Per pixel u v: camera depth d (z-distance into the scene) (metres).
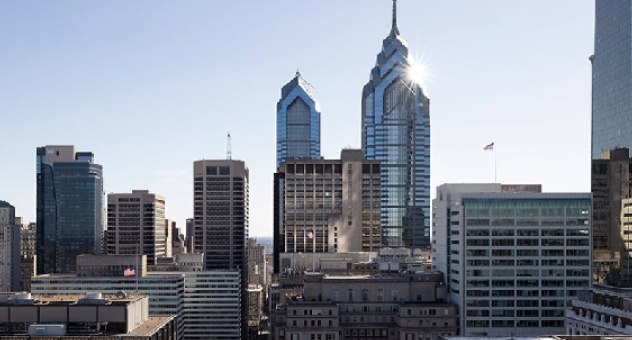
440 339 141.00
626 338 137.88
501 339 138.25
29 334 193.75
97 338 191.50
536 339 138.75
